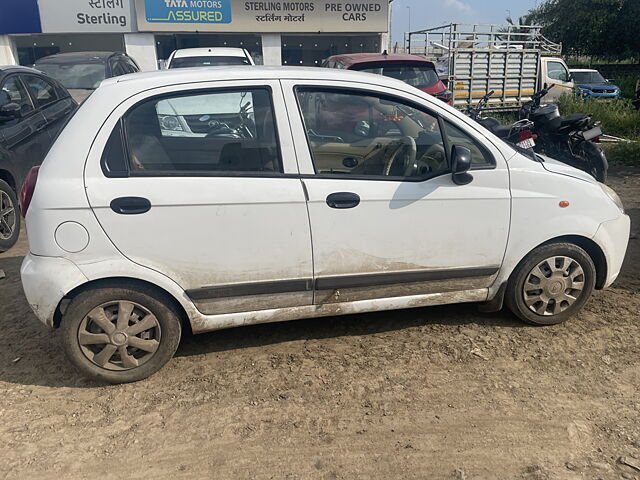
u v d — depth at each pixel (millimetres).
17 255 5398
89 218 2852
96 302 2977
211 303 3129
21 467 2523
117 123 2906
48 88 7035
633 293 4176
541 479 2400
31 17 18547
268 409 2910
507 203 3350
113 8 18719
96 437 2723
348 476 2441
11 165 5645
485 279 3494
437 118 3299
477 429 2725
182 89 3000
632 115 12055
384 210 3178
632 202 6715
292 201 3041
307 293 3238
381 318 3861
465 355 3377
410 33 16750
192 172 2973
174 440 2693
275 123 3070
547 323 3670
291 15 19672
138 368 3135
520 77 14016
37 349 3541
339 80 3195
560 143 7215
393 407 2904
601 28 30766
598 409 2859
